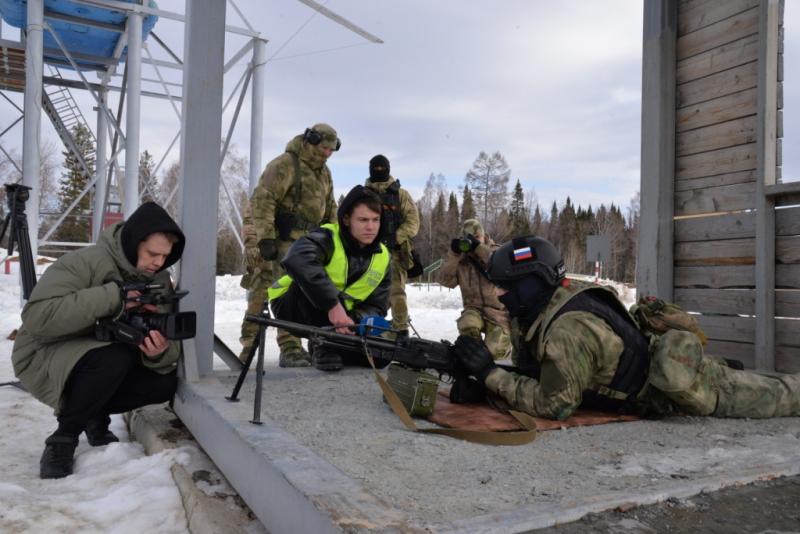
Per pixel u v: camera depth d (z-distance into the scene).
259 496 2.03
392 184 5.63
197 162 3.44
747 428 2.79
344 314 3.71
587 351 2.79
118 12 11.74
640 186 5.15
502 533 1.58
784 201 4.24
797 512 1.77
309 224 4.97
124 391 3.18
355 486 1.75
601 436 2.63
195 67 3.42
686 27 4.95
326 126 4.88
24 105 11.09
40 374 2.82
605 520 1.70
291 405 3.12
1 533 2.06
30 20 11.09
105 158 15.91
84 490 2.54
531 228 73.75
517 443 2.50
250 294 5.05
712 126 4.72
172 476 2.59
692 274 4.86
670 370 2.74
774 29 4.30
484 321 5.59
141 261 2.93
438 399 3.48
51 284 2.75
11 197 3.66
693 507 1.81
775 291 4.29
